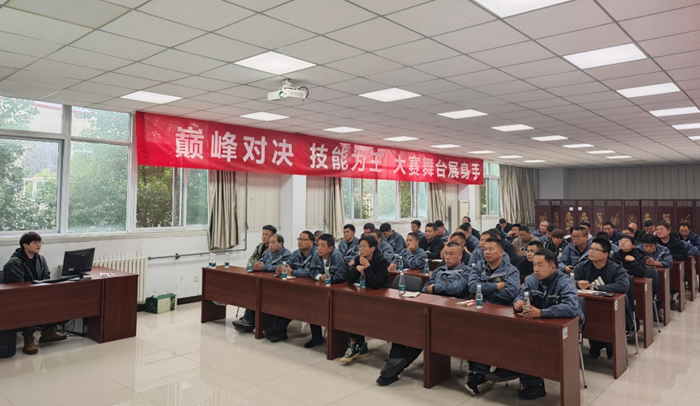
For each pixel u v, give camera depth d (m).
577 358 3.26
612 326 3.98
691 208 12.51
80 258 4.97
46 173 5.92
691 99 5.53
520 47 3.74
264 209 8.24
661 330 5.54
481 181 12.58
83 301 4.84
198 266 7.30
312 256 5.12
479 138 8.70
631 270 5.09
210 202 7.33
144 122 6.28
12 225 5.66
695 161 13.16
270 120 6.95
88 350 4.71
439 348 3.66
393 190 11.24
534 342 3.16
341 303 4.34
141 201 6.76
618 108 6.04
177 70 4.41
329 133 8.16
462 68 4.33
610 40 3.57
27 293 4.44
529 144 9.54
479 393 3.62
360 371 4.12
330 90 5.17
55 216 5.99
